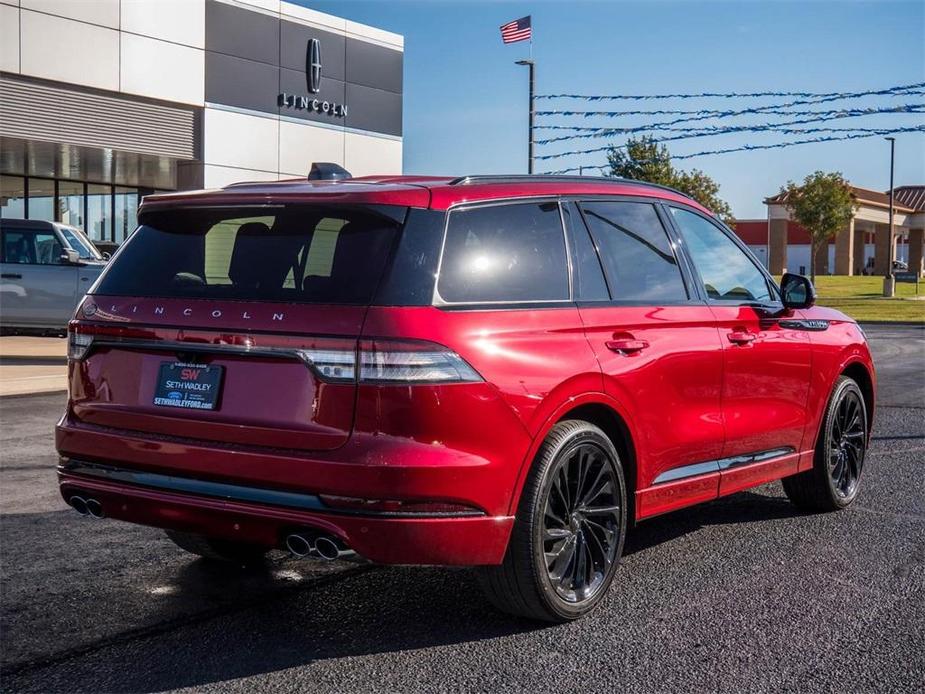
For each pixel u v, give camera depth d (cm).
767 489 680
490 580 404
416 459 357
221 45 2342
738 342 512
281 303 376
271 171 2484
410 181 417
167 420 391
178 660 378
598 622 420
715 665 375
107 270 427
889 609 437
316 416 364
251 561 505
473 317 380
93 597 448
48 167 2388
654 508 467
